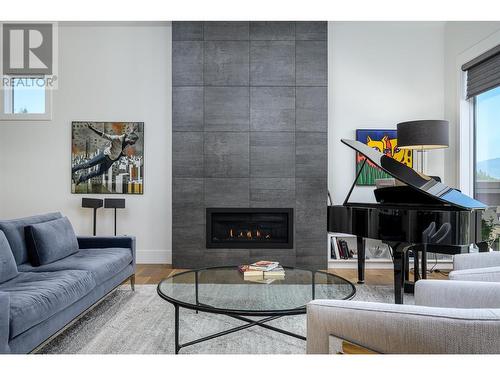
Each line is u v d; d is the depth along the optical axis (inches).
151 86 201.2
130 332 102.0
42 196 201.8
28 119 201.8
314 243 182.7
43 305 79.7
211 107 182.9
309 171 182.7
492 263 91.4
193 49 183.3
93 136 200.8
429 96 199.3
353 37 200.2
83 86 201.6
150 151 201.3
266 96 183.3
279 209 182.7
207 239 182.7
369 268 184.7
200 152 182.7
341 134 199.0
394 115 199.3
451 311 43.4
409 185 115.3
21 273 104.3
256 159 183.0
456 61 187.6
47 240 116.8
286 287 100.5
